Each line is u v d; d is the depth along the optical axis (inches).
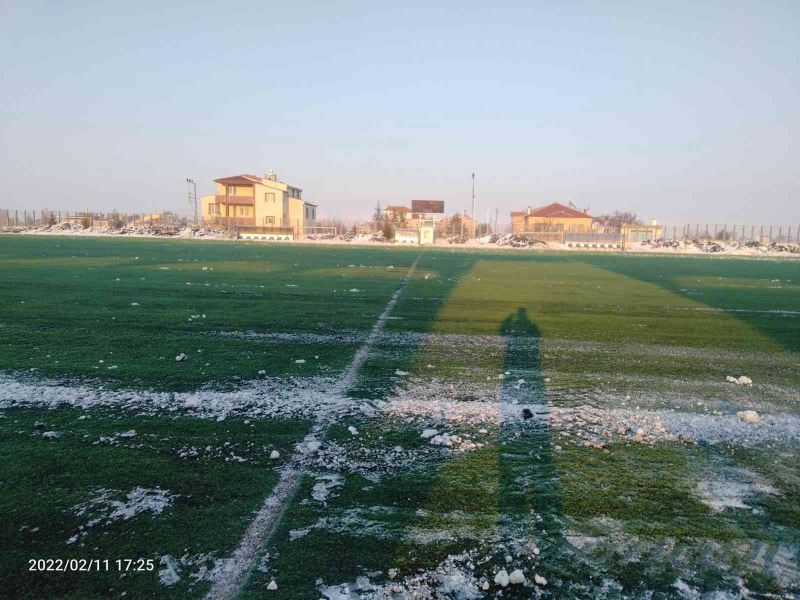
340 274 701.3
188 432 165.3
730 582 102.6
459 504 127.0
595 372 248.2
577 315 408.8
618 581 101.9
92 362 241.9
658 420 185.0
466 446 160.6
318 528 115.6
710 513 126.3
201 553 106.3
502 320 381.4
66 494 126.8
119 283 539.2
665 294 553.6
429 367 250.1
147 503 123.9
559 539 114.3
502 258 1210.6
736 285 666.8
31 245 1230.3
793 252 1910.7
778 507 129.8
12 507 120.5
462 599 95.9
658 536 116.4
